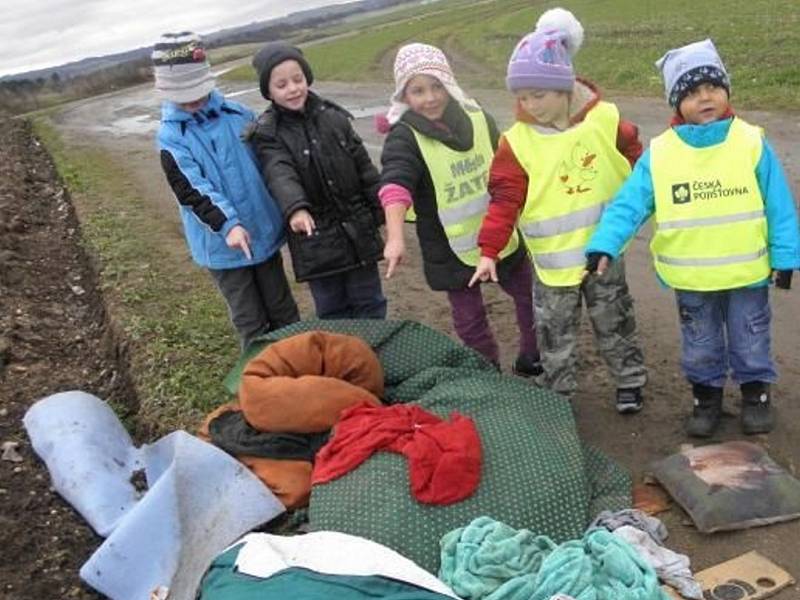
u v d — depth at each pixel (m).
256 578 3.04
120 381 5.80
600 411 4.60
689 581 3.25
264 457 4.01
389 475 3.57
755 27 17.97
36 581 3.87
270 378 4.11
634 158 4.26
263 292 5.06
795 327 5.27
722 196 3.89
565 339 4.37
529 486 3.59
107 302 6.94
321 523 3.51
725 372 4.18
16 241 9.55
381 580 2.95
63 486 4.29
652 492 3.89
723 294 4.05
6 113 38.56
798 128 9.73
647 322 5.70
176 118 4.66
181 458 3.84
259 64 4.61
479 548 3.22
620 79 14.61
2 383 5.80
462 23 40.94
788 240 3.88
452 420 3.80
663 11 25.59
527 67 4.00
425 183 4.49
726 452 3.89
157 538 3.68
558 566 3.07
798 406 4.39
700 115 3.87
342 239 4.76
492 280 4.26
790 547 3.49
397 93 4.44
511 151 4.18
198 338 5.89
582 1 35.84
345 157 4.73
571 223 4.18
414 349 4.53
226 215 4.58
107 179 12.97
